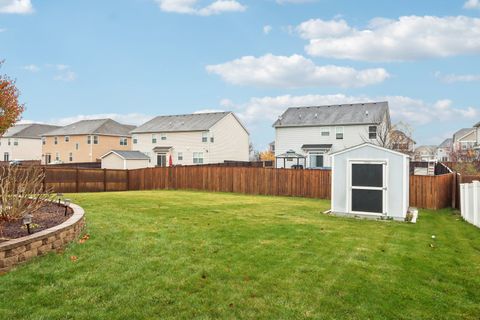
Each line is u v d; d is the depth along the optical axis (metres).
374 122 31.72
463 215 12.56
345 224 9.90
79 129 48.41
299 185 19.09
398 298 4.65
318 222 9.99
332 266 5.85
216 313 4.03
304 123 34.16
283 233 8.23
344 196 11.67
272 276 5.27
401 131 33.91
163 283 4.78
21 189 7.44
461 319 4.13
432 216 12.89
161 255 6.00
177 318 3.86
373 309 4.29
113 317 3.81
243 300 4.40
